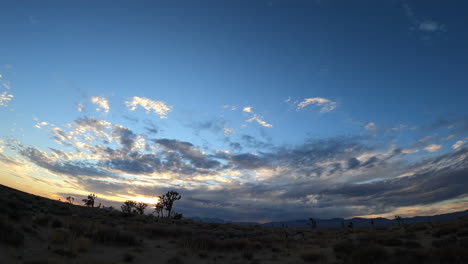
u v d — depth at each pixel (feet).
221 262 60.34
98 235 69.21
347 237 116.06
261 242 96.22
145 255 60.90
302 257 64.54
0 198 81.61
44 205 127.13
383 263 50.34
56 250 51.16
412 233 103.35
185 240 80.28
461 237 76.95
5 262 40.34
